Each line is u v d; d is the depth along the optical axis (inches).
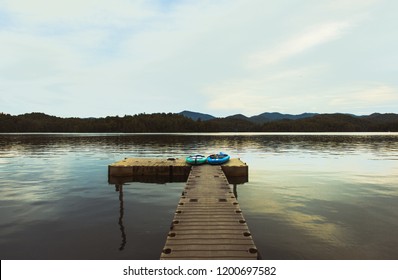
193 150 1797.5
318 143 2551.7
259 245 358.3
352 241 369.1
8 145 2237.9
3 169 1002.1
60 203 559.5
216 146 2174.0
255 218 461.7
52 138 3597.4
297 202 560.1
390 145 2242.9
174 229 332.2
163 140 3120.1
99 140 3090.6
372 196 605.9
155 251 343.9
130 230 412.2
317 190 669.9
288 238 379.6
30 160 1264.8
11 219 458.0
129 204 556.7
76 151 1713.8
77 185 744.3
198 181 633.6
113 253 339.0
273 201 569.3
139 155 1480.1
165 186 749.3
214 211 400.2
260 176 874.1
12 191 663.1
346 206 529.0
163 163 932.6
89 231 407.5
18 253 337.7
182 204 437.4
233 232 323.3
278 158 1368.1
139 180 837.2
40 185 737.0
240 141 2933.1
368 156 1438.2
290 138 3713.1
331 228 414.6
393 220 449.1
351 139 3316.9
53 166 1079.0
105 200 587.8
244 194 632.4
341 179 812.0
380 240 372.8
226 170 868.6
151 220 457.7
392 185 722.8
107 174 919.0
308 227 419.5
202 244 293.7
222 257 269.6
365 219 454.9
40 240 374.6
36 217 468.8
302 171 965.8
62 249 348.8
